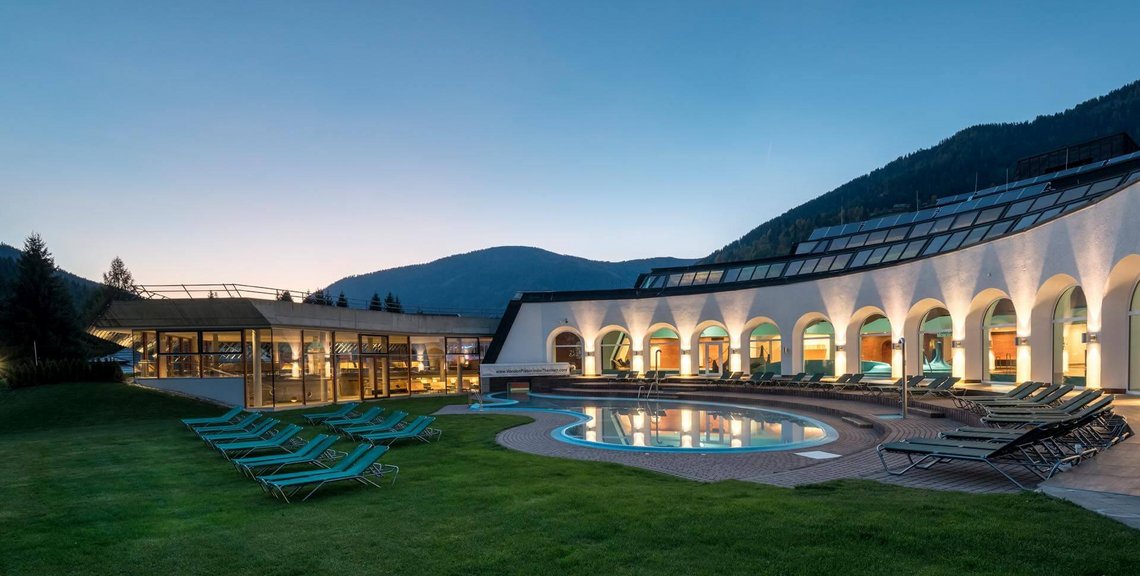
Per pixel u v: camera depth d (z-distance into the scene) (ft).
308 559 21.25
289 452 49.11
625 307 116.26
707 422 64.28
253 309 82.28
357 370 102.94
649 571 18.69
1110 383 61.82
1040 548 18.76
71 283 326.65
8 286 133.28
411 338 114.42
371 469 37.27
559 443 50.49
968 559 18.28
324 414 72.02
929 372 85.35
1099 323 61.93
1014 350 75.77
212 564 21.13
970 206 119.75
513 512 26.58
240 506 30.32
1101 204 61.57
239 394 86.99
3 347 126.11
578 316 118.52
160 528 26.16
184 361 89.20
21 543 24.21
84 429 68.18
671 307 112.68
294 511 28.89
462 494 31.09
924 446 33.73
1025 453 32.35
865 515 23.35
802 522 22.74
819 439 50.70
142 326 87.56
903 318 84.84
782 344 100.83
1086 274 63.00
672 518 24.20
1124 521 21.25
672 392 95.76
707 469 38.32
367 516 27.27
